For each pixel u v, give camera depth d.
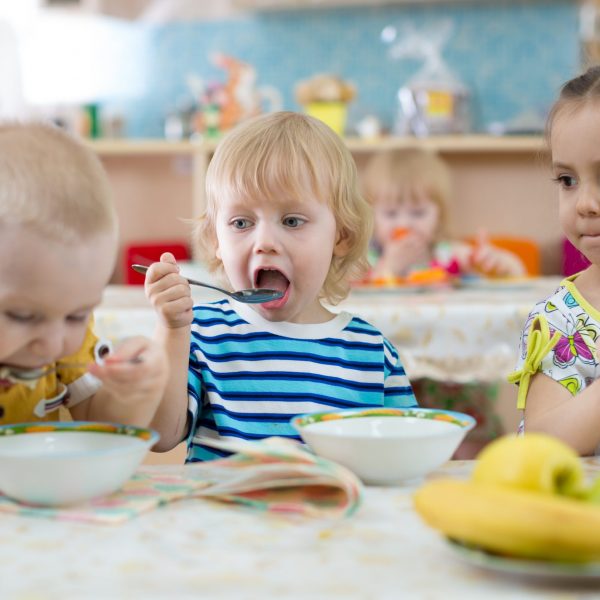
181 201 4.09
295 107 4.06
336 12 4.00
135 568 0.53
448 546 0.54
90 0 3.93
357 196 1.17
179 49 4.14
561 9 3.85
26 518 0.64
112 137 3.92
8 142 0.70
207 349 1.11
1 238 0.68
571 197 1.05
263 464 0.72
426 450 0.71
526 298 1.86
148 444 0.69
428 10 3.93
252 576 0.52
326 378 1.11
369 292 1.98
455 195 3.88
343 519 0.63
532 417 1.10
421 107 3.71
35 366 0.76
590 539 0.50
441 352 1.65
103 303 1.78
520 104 3.89
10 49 4.15
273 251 1.07
